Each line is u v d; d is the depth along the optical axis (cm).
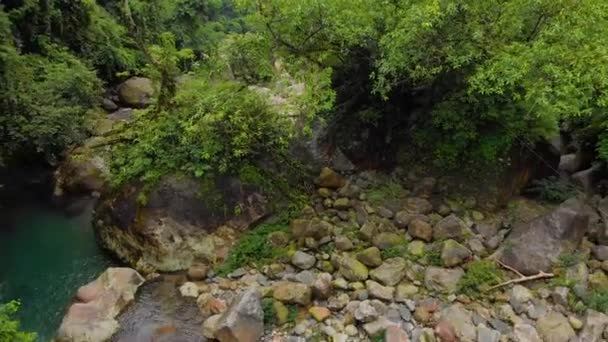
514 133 930
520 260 780
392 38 759
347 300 736
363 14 804
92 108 1445
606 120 936
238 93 890
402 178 1018
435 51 767
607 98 642
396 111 1038
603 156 950
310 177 1002
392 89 990
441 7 736
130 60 1900
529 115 891
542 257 776
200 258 859
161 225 862
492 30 737
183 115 941
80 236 1015
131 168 931
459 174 979
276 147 952
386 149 1058
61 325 704
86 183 1193
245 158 934
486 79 740
